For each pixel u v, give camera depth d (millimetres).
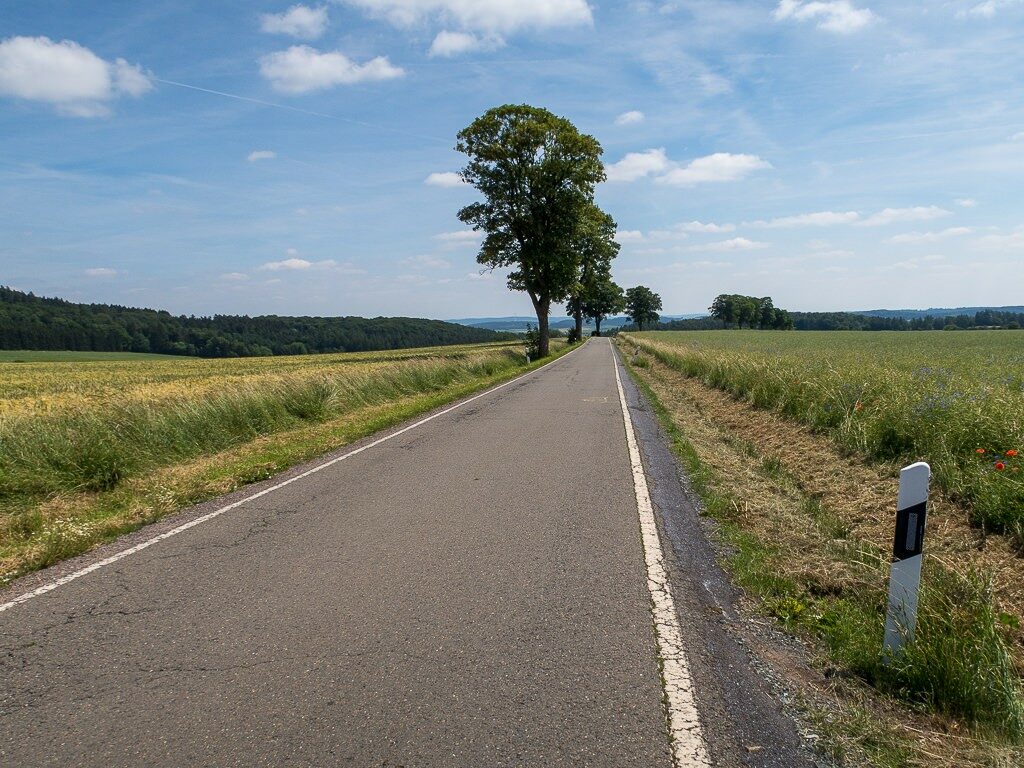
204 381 20641
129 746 2725
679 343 45406
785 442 9812
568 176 37562
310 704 3023
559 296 39875
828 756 2691
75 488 7773
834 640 3678
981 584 4062
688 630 3795
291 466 8922
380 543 5434
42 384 29016
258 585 4535
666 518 6133
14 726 2875
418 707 2990
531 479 7820
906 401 8406
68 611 4141
